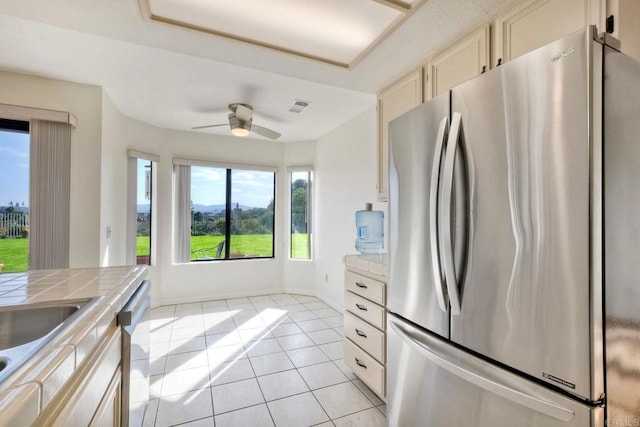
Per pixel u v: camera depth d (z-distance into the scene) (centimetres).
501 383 99
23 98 241
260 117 348
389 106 228
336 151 387
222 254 441
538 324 90
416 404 138
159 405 192
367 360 202
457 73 167
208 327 324
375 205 309
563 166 85
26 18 150
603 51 83
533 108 92
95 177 263
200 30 160
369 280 202
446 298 122
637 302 89
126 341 122
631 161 89
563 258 85
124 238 334
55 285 134
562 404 84
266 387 214
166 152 396
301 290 454
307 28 160
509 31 140
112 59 219
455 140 115
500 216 101
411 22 153
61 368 65
